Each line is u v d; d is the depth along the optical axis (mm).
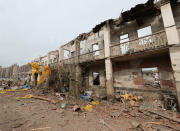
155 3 6637
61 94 9898
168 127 3801
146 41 6840
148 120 4473
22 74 30922
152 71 10914
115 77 10445
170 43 5637
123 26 9953
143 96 8250
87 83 12953
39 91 12594
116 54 8297
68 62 13398
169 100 5879
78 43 12672
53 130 3590
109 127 3834
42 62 22156
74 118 4738
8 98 8805
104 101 7949
